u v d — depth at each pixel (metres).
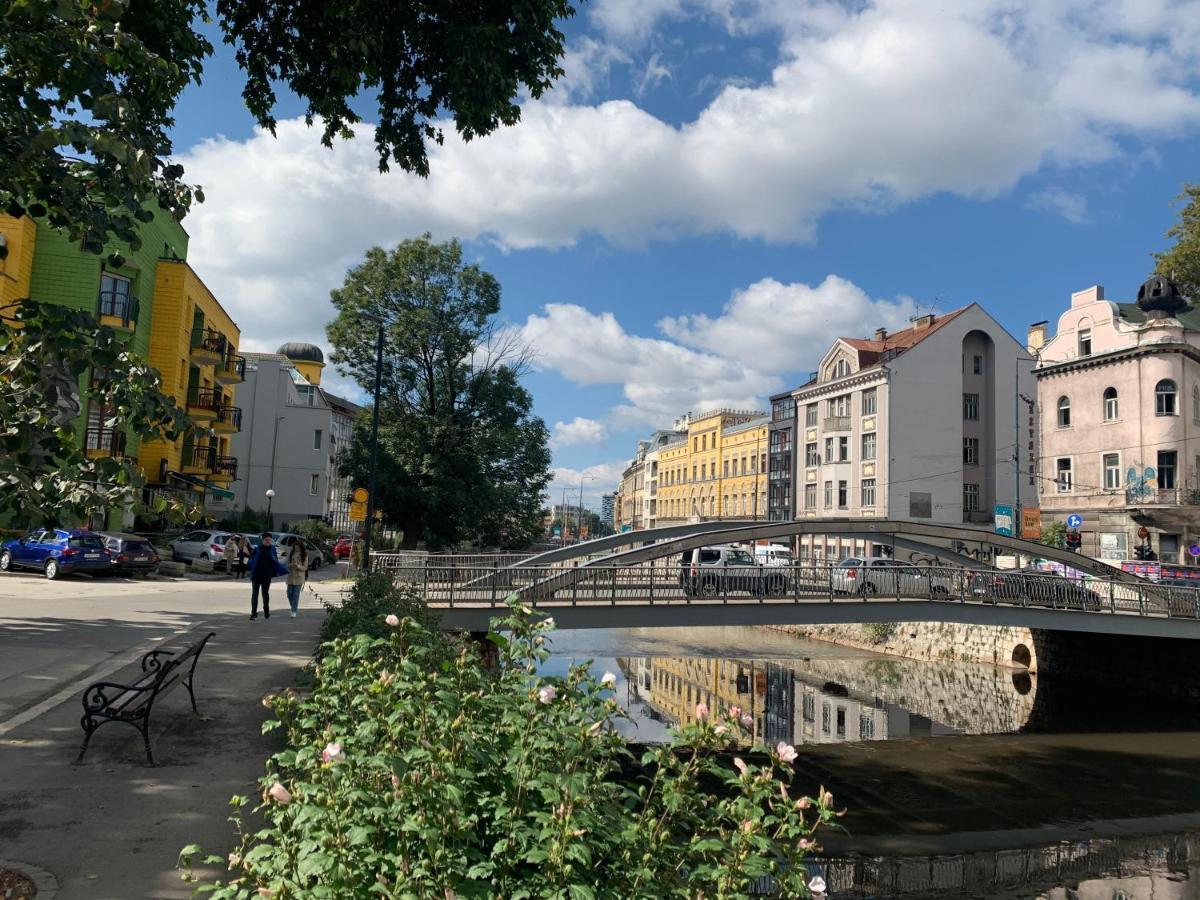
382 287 36.28
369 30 9.48
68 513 3.63
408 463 35.34
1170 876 11.00
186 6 6.93
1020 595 21.03
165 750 6.60
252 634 13.36
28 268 27.55
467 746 3.00
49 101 3.88
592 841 2.72
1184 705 23.05
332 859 2.48
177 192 4.12
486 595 17.48
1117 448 35.28
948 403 48.47
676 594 18.27
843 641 36.12
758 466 69.75
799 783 14.95
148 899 4.00
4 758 6.18
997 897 10.11
